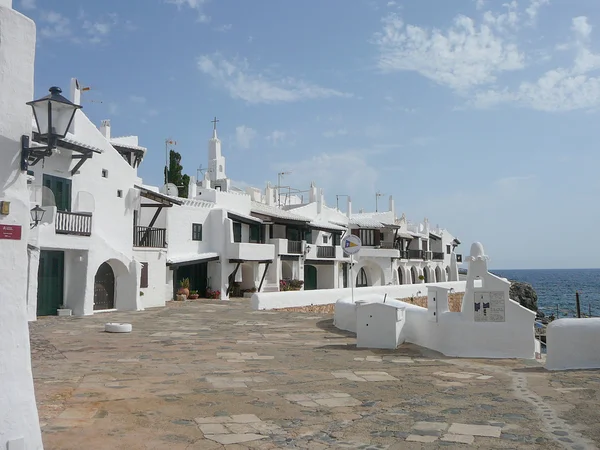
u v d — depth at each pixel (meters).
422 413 8.37
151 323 21.12
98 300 27.05
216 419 7.94
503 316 13.55
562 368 11.85
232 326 20.28
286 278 45.97
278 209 48.72
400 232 64.38
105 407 8.41
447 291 14.57
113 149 28.30
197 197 40.97
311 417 8.12
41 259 23.84
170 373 11.23
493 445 6.86
